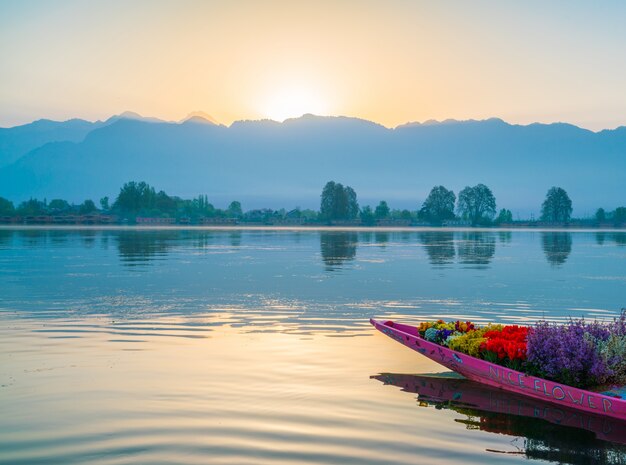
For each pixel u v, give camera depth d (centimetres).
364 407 1050
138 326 1706
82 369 1252
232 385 1154
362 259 4191
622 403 1005
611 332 1175
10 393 1095
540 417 1027
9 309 1972
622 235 10256
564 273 3288
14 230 9819
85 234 8188
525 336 1254
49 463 824
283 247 5575
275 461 834
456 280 2903
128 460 834
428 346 1300
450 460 850
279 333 1627
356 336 1596
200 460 834
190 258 4109
